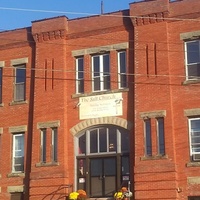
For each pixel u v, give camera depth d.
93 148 25.89
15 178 26.98
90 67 26.81
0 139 28.00
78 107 26.41
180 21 25.16
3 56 29.25
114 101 25.69
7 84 28.69
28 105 27.83
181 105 24.19
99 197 25.22
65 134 26.19
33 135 26.77
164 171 23.33
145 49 25.38
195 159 23.47
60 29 27.50
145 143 24.23
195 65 24.61
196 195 22.86
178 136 23.86
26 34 28.95
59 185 25.44
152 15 25.47
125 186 24.75
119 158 25.23
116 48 26.33
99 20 27.05
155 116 24.25
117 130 25.52
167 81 24.55
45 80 27.38
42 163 26.12
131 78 25.66
